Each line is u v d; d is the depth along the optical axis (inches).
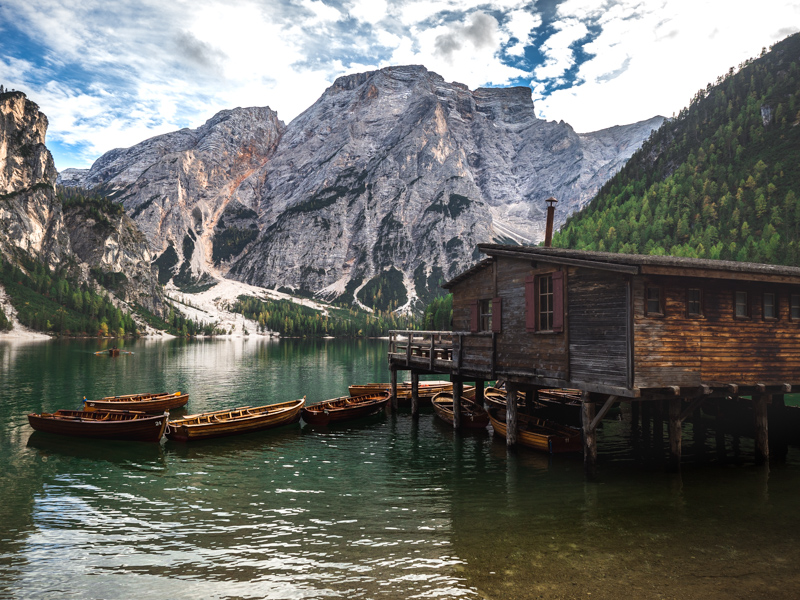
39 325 7160.4
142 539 557.9
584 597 418.0
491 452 983.0
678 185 6633.9
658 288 722.8
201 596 428.8
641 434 1117.7
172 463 912.3
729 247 5034.5
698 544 530.0
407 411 1505.9
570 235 6683.1
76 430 1102.4
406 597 421.1
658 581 446.6
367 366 3309.5
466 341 1074.1
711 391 757.9
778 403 1026.1
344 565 486.0
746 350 792.9
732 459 900.6
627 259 690.8
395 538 555.2
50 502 695.7
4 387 1983.3
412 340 1363.2
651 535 555.8
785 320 839.1
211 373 2738.7
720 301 777.6
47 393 1845.5
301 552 518.6
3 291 7741.1
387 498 705.6
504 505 668.1
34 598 427.2
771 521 597.6
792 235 4997.5
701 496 696.4
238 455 972.6
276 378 2522.1
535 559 494.9
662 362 713.6
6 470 863.7
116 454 973.2
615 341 716.0
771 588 433.7
